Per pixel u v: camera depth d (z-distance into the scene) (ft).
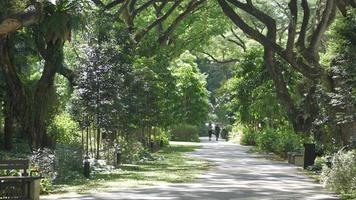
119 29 85.97
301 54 87.20
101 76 74.95
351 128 71.82
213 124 249.75
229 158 100.07
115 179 60.29
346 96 60.39
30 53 76.43
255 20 163.22
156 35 125.08
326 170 55.72
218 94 195.11
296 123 94.99
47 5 64.90
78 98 75.10
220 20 140.67
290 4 88.33
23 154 66.23
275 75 96.43
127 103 81.82
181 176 64.95
